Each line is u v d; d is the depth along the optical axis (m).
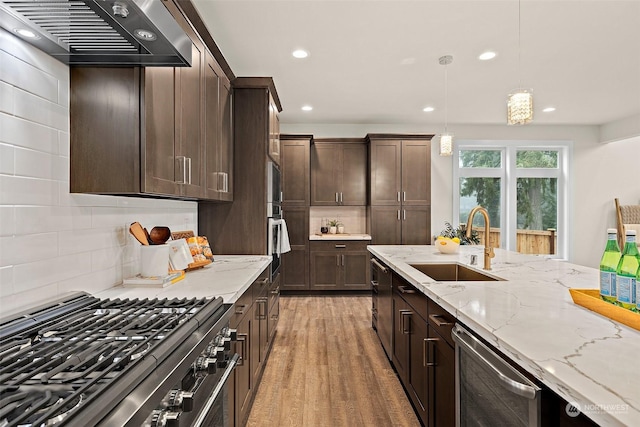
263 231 3.09
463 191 5.90
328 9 2.45
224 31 2.75
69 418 0.59
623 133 5.39
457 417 1.42
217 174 2.53
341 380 2.60
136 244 2.01
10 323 1.08
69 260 1.46
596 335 1.03
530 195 5.92
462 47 3.04
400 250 3.39
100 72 1.45
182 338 1.02
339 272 5.27
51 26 1.13
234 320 1.71
